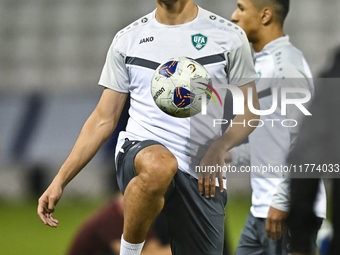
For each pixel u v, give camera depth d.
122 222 11.44
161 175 8.43
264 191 12.45
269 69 12.48
